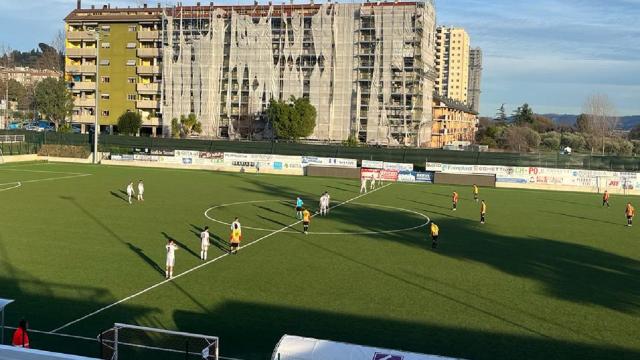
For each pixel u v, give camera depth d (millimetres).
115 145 97250
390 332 22203
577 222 51156
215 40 131625
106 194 59500
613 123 160875
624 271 32906
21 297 25359
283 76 129500
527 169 80250
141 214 48094
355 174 85750
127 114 127062
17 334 17984
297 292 27125
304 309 24656
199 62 132125
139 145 96500
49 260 32000
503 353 20406
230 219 47125
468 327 22984
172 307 24516
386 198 64625
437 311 24875
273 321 23094
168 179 76312
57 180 70438
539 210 58500
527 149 139875
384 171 85000
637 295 28047
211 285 27906
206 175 83500
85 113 140500
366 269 31922
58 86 129625
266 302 25484
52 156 96438
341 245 38219
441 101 157250
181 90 133500
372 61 125188
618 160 80812
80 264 31297
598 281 30562
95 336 21125
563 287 29203
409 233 43344
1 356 11867
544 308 25672
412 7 122250
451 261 34375
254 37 129875
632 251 38594
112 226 42469
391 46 123625
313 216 50125
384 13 123438
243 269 31172
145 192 62344
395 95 124875
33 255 33031
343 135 127625
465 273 31562
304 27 128375
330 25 126000
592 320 24219
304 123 115125
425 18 127688
